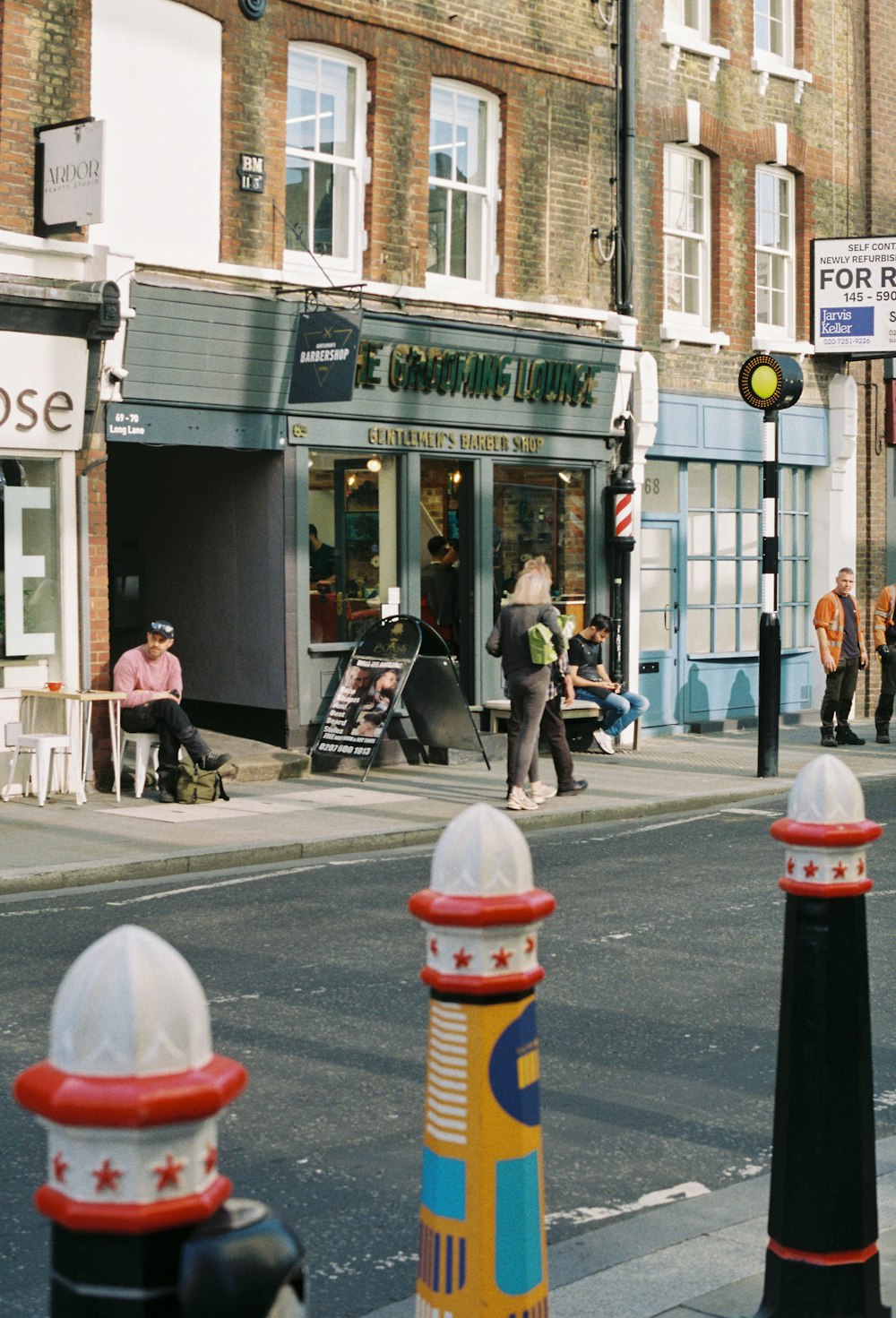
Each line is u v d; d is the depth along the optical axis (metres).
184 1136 1.59
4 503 13.02
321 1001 7.03
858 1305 3.35
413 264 15.91
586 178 17.58
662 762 16.47
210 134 14.25
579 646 17.08
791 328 20.61
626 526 17.97
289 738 15.03
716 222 19.28
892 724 20.48
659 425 18.62
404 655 14.85
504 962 2.43
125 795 13.46
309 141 15.16
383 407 15.59
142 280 13.61
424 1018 6.78
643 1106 5.71
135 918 8.78
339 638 15.59
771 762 15.14
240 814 12.52
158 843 11.00
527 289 17.03
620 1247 4.23
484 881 2.42
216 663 15.60
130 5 13.62
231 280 14.34
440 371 15.93
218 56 14.27
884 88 21.53
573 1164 5.11
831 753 17.48
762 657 15.13
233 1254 1.52
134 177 13.75
